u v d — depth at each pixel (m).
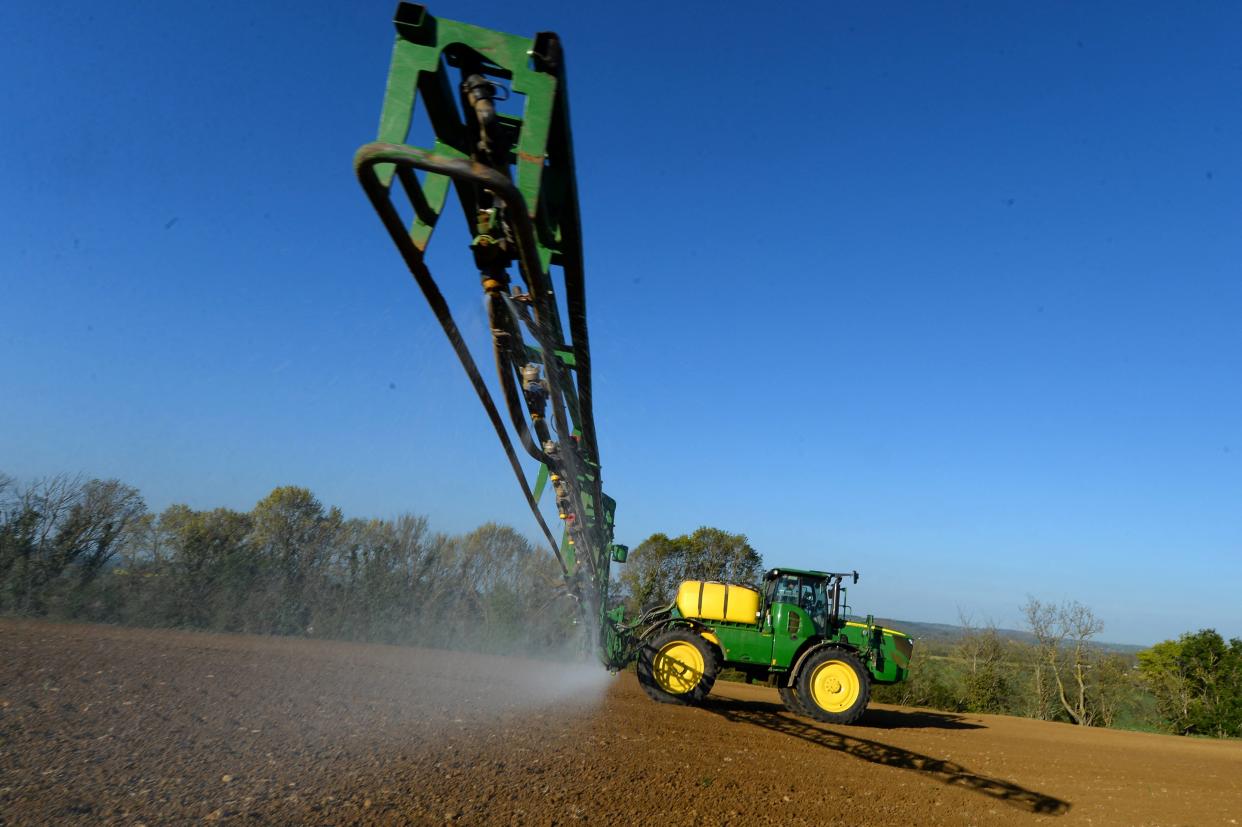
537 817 5.52
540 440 6.15
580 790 6.38
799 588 13.05
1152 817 7.85
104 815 4.61
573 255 3.59
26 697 7.54
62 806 4.67
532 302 3.51
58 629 14.64
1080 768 10.48
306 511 22.84
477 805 5.61
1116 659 27.02
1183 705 26.89
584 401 5.55
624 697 12.98
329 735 7.32
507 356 4.35
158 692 8.56
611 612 13.45
